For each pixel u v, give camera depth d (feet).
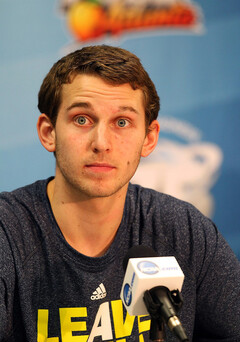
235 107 34.19
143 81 13.85
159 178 33.81
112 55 13.67
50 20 32.04
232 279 16.25
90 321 14.55
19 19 31.76
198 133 34.06
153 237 16.05
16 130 32.19
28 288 14.32
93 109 13.24
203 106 34.04
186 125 33.96
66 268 14.65
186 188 34.04
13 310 14.25
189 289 15.97
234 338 16.14
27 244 14.61
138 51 33.17
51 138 14.67
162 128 33.78
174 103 33.81
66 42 32.27
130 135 13.60
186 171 33.99
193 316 16.02
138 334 14.99
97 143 13.02
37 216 15.03
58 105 13.89
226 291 16.14
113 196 14.39
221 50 33.88
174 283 10.99
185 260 16.06
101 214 14.48
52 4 31.99
